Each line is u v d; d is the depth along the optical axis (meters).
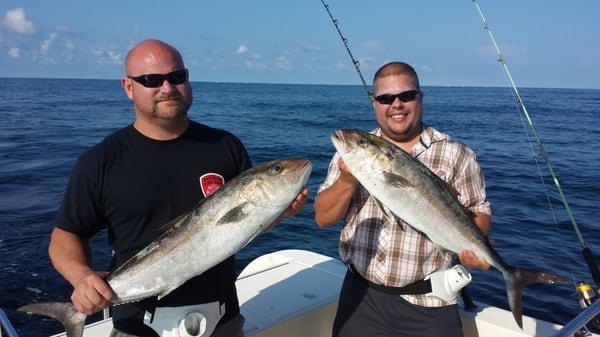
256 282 4.13
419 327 3.05
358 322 3.21
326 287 4.02
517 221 9.05
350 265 3.31
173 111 2.48
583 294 3.18
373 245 3.13
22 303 6.13
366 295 3.20
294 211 2.60
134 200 2.49
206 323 2.55
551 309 5.55
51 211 10.35
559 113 45.41
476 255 2.96
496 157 17.66
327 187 3.26
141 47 2.46
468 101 72.88
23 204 10.91
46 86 129.38
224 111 44.75
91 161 2.47
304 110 47.47
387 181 2.81
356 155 2.79
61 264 2.39
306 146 20.55
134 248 2.52
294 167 2.46
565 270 6.66
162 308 2.51
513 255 7.22
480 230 3.02
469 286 6.14
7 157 17.41
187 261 2.41
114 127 29.02
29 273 7.07
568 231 8.43
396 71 3.05
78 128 28.12
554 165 15.93
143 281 2.40
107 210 2.52
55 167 15.54
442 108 51.12
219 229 2.40
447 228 2.92
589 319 2.23
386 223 3.09
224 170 2.69
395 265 3.04
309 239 8.62
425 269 3.04
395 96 3.03
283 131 26.73
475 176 3.18
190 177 2.58
